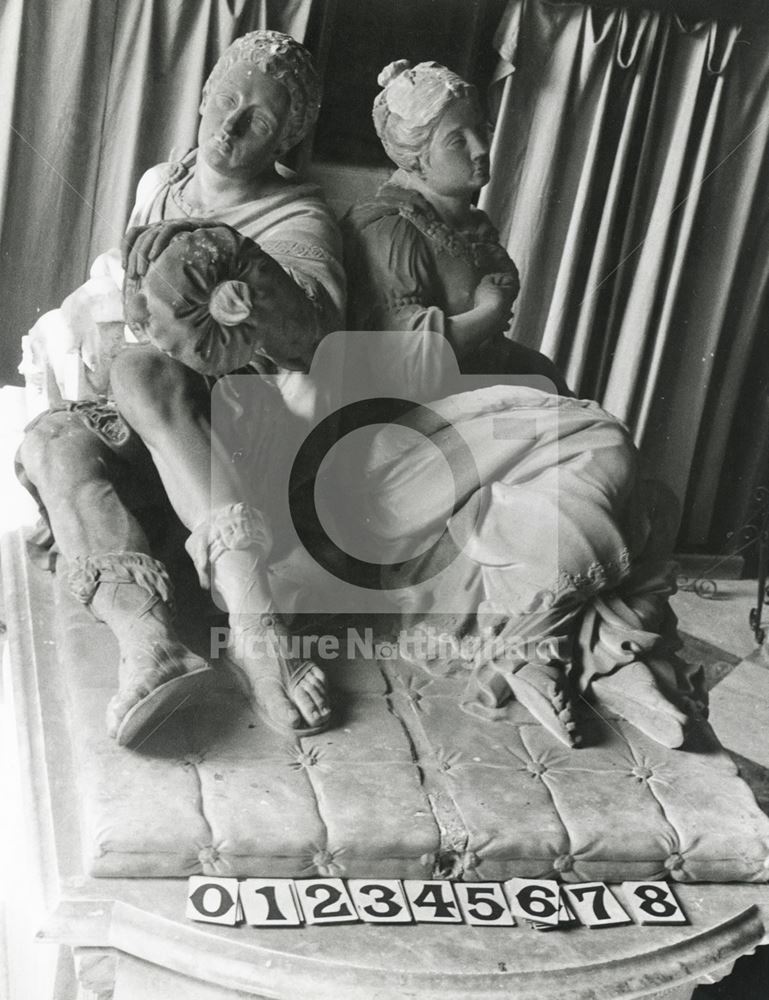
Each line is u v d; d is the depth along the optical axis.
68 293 5.88
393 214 2.96
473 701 2.58
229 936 2.09
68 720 2.46
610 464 2.60
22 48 5.50
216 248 2.37
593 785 2.41
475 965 2.11
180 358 2.45
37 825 2.26
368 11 5.61
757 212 6.34
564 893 2.29
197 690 2.35
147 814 2.16
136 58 5.59
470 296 3.01
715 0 5.93
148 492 2.70
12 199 5.69
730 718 4.89
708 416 6.63
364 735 2.44
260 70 2.77
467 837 2.25
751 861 2.36
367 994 2.05
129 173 5.70
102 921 2.10
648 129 6.11
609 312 6.37
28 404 4.16
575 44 5.94
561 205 6.19
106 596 2.42
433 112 2.89
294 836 2.18
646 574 2.75
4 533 3.36
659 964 2.20
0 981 3.07
